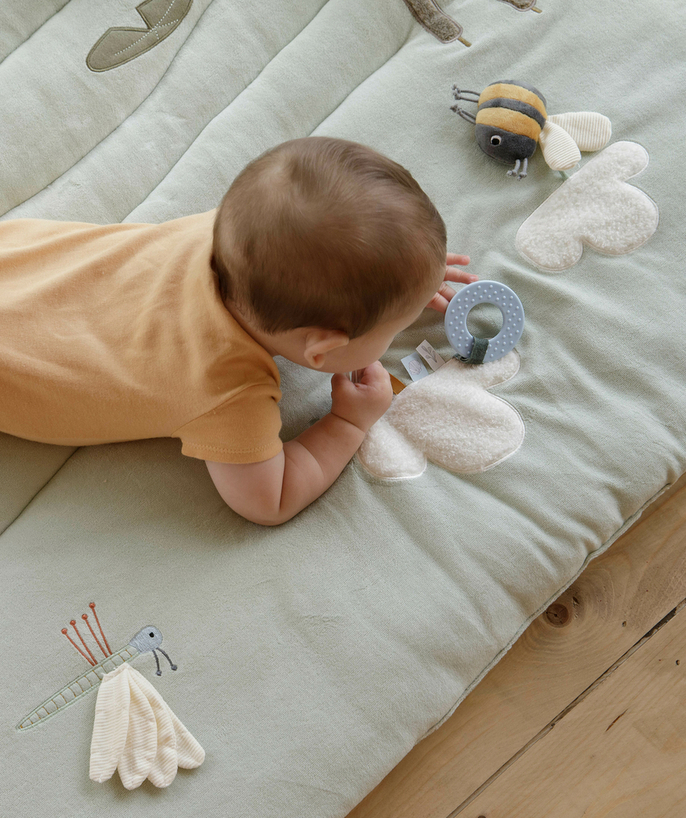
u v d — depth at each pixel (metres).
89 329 0.75
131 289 0.76
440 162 0.95
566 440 0.82
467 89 0.97
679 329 0.84
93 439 0.79
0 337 0.74
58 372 0.73
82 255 0.81
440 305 0.88
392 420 0.85
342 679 0.74
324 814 0.71
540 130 0.92
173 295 0.74
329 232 0.59
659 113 0.93
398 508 0.80
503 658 0.89
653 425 0.82
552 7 1.00
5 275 0.79
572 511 0.80
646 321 0.85
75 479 0.82
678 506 0.94
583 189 0.91
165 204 0.93
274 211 0.60
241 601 0.75
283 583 0.76
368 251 0.59
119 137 0.97
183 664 0.73
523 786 0.85
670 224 0.89
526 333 0.86
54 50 0.97
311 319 0.64
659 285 0.86
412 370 0.88
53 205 0.93
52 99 0.95
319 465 0.79
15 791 0.68
